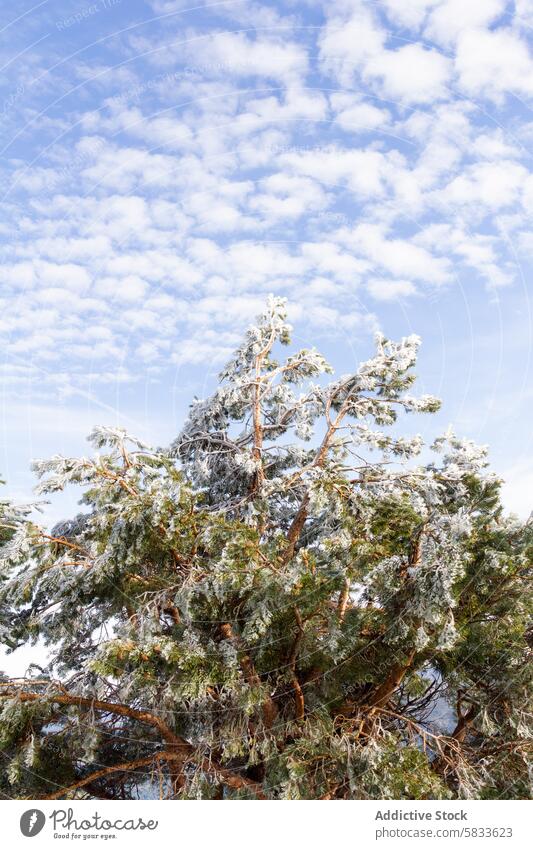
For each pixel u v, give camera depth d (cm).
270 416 1755
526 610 1173
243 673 1170
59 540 1302
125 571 1264
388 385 1605
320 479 1376
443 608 1076
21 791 1178
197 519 1244
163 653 1084
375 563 1112
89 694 1204
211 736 1165
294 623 1126
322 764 1091
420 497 1398
